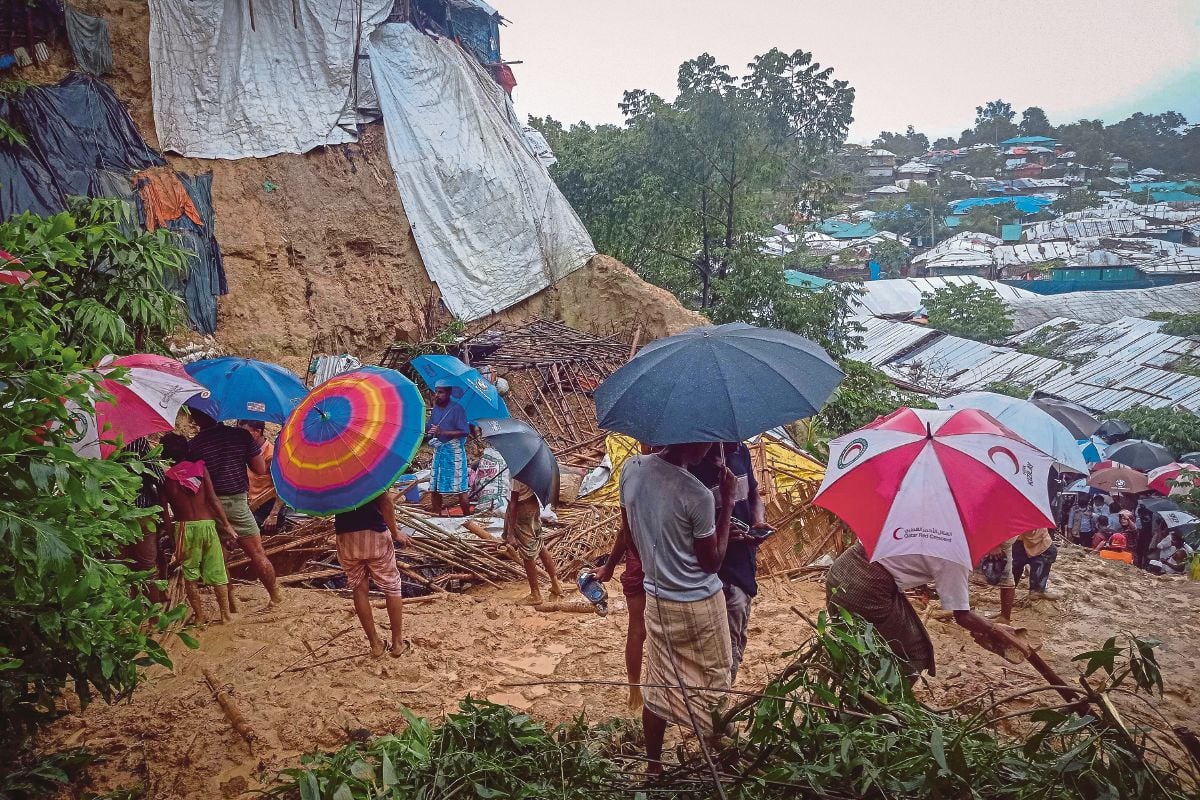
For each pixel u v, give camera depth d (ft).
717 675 12.78
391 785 10.33
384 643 19.71
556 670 19.06
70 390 11.79
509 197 57.26
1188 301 138.00
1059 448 22.86
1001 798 10.11
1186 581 25.72
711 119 69.77
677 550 12.48
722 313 66.49
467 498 30.71
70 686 18.24
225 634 20.83
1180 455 68.49
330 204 52.03
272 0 50.55
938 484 13.21
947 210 277.85
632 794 11.40
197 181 46.60
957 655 19.81
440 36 59.88
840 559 14.92
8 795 13.08
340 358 47.67
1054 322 115.44
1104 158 344.28
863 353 113.70
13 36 42.57
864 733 10.34
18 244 15.46
